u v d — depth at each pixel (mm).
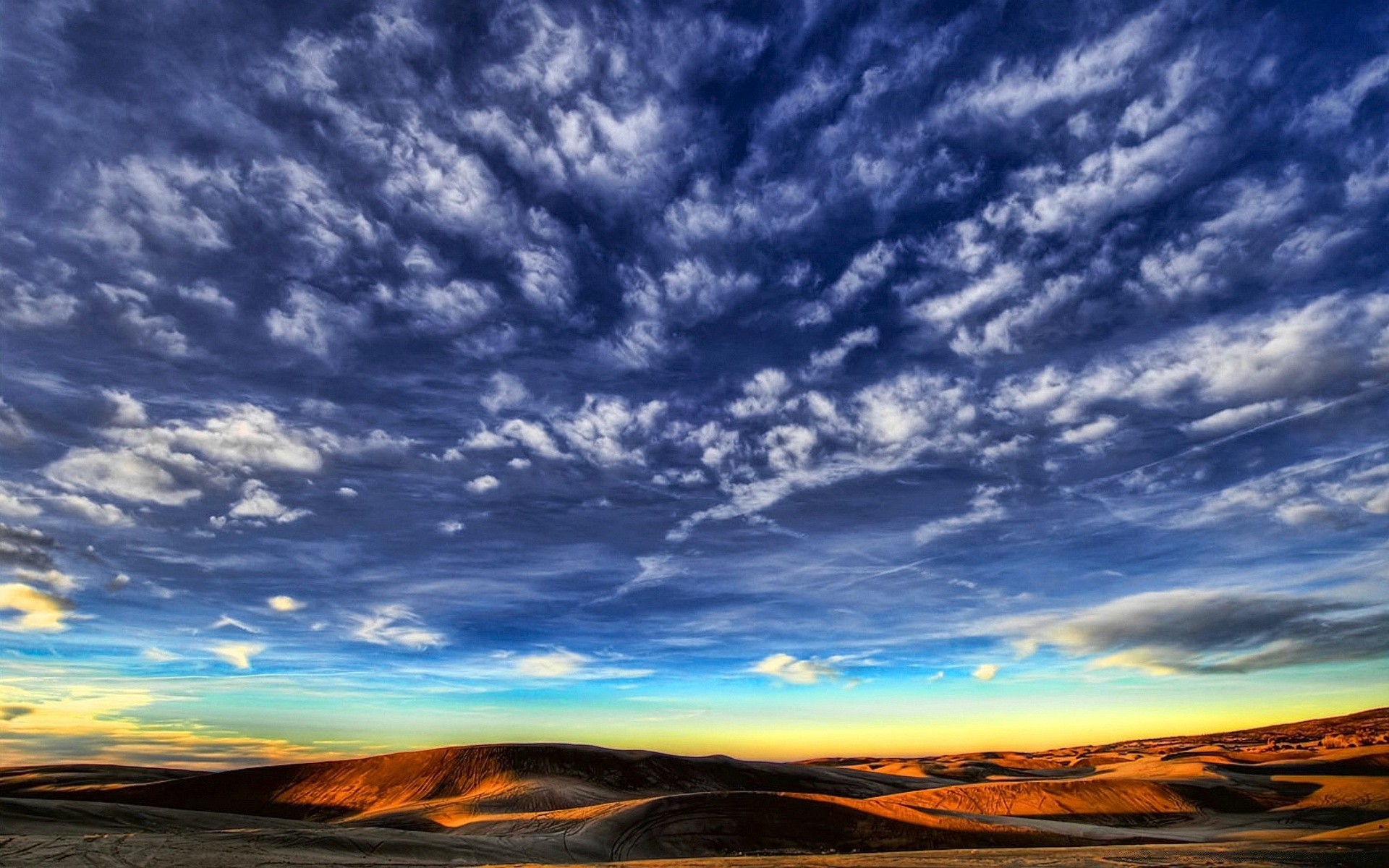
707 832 47688
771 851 46188
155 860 26594
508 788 79000
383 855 32594
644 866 31781
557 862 35688
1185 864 32625
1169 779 81312
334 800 84875
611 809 50625
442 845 35812
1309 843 40781
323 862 28391
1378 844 38562
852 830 50812
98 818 37344
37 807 37938
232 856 28641
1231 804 73062
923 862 32844
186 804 83812
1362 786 79562
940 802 72500
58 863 25578
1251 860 34156
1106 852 37562
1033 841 51094
